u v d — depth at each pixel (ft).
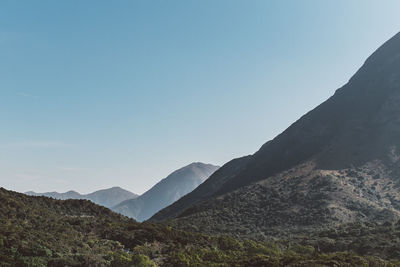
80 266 125.59
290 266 127.24
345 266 126.31
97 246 150.00
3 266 112.06
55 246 134.82
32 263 117.70
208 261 139.95
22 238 133.28
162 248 160.76
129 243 164.66
